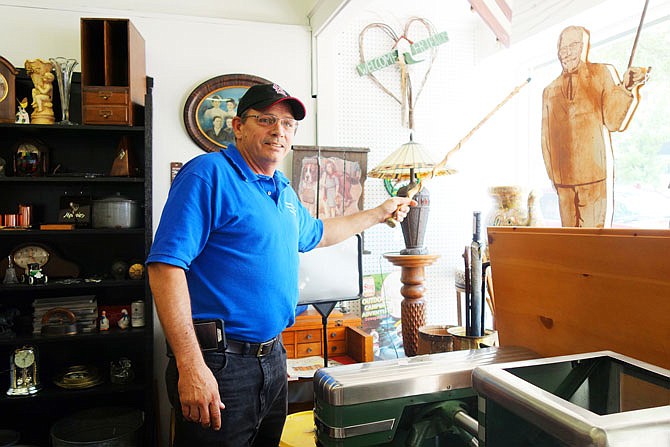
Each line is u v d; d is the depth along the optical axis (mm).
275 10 3025
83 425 2518
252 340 1496
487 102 3340
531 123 3104
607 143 1736
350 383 908
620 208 2475
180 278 1353
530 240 1083
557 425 570
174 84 2871
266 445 1726
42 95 2557
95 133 2746
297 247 1646
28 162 2631
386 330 3152
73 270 2729
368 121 3152
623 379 776
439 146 3287
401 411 937
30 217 2592
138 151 2826
